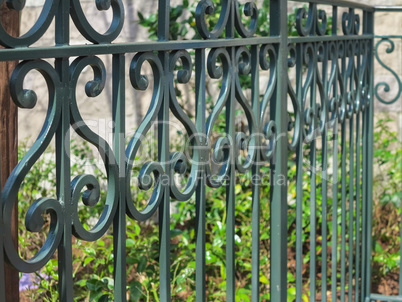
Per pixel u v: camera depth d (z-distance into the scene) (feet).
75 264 11.13
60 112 3.51
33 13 15.15
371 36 10.54
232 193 5.67
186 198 4.89
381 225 13.85
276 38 6.35
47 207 3.43
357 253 10.27
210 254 10.01
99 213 13.08
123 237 4.14
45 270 8.95
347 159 13.71
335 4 8.20
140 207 13.04
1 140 5.94
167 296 4.70
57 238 3.55
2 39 3.09
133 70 4.11
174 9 13.20
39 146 3.37
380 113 15.03
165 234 4.64
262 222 12.04
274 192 6.64
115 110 4.02
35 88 15.26
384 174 14.87
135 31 14.99
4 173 5.99
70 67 3.59
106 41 3.81
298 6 14.60
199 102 5.06
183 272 9.36
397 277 12.85
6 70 5.90
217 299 10.18
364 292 11.16
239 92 5.66
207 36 5.04
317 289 11.96
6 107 5.94
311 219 8.00
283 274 6.77
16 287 6.41
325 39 7.76
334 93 8.56
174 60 4.59
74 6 3.54
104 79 3.84
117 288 4.16
